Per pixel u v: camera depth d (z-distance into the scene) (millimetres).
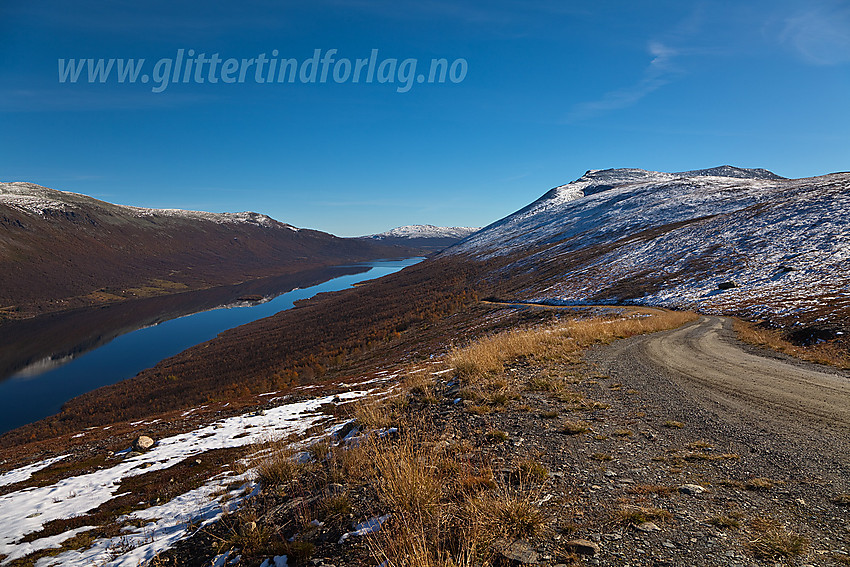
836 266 38312
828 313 22391
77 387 72688
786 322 23688
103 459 14773
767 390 9289
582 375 11055
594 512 3783
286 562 3807
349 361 69688
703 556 3033
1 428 56594
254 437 14297
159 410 57594
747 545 3170
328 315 116812
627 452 5410
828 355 14742
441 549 3338
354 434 8445
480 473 4742
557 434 6207
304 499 5281
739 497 4035
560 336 20219
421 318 89938
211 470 10164
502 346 15773
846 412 7312
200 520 6059
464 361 12305
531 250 139125
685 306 42688
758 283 42406
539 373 11273
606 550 3162
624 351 16141
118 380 76188
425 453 5438
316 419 15562
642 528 3457
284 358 79562
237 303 167625
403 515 3771
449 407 8195
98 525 7418
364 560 3447
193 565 4539
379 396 14164
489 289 100875
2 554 6688
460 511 3824
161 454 13953
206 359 84375
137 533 6414
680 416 7160
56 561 5969
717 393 8984
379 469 5234
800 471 4645
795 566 2871
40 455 18016
